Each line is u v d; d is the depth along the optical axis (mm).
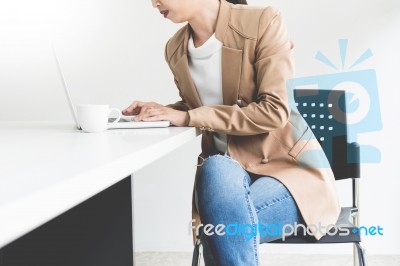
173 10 1380
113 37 2670
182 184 2670
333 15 2471
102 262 1184
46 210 372
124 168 590
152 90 2668
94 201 1178
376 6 2441
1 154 638
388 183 2490
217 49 1407
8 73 2764
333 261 2488
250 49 1368
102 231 1181
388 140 2467
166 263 2492
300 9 2492
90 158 579
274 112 1263
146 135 958
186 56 1456
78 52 2707
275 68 1321
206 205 1010
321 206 1244
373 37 2453
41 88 2756
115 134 996
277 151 1376
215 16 1415
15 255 1197
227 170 1042
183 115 1255
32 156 609
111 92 2703
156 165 2678
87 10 2678
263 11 1392
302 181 1258
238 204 995
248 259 982
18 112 2785
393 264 2373
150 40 2641
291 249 2633
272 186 1217
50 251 1194
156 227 2707
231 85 1411
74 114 1172
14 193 355
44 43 2730
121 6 2646
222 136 1473
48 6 2713
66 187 414
